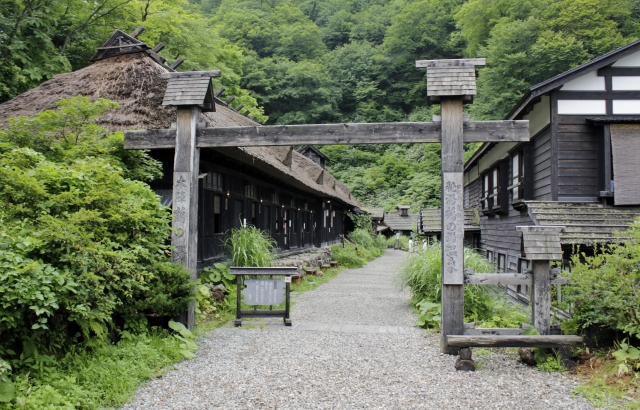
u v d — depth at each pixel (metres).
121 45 10.48
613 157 9.06
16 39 13.77
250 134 6.55
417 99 53.00
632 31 25.52
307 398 4.35
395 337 6.68
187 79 6.75
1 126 9.21
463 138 6.00
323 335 6.75
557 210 9.00
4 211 4.62
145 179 7.92
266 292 7.36
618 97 9.43
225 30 50.59
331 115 51.91
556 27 26.92
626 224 8.62
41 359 4.09
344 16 65.25
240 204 11.49
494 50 27.77
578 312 5.39
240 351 5.84
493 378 4.90
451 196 5.89
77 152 6.56
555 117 9.53
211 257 9.55
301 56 53.25
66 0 15.95
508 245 12.69
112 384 4.25
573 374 4.96
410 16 53.97
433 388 4.62
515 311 7.32
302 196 17.64
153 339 5.61
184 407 4.08
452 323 5.78
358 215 31.16
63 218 4.75
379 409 4.11
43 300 3.78
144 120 8.49
